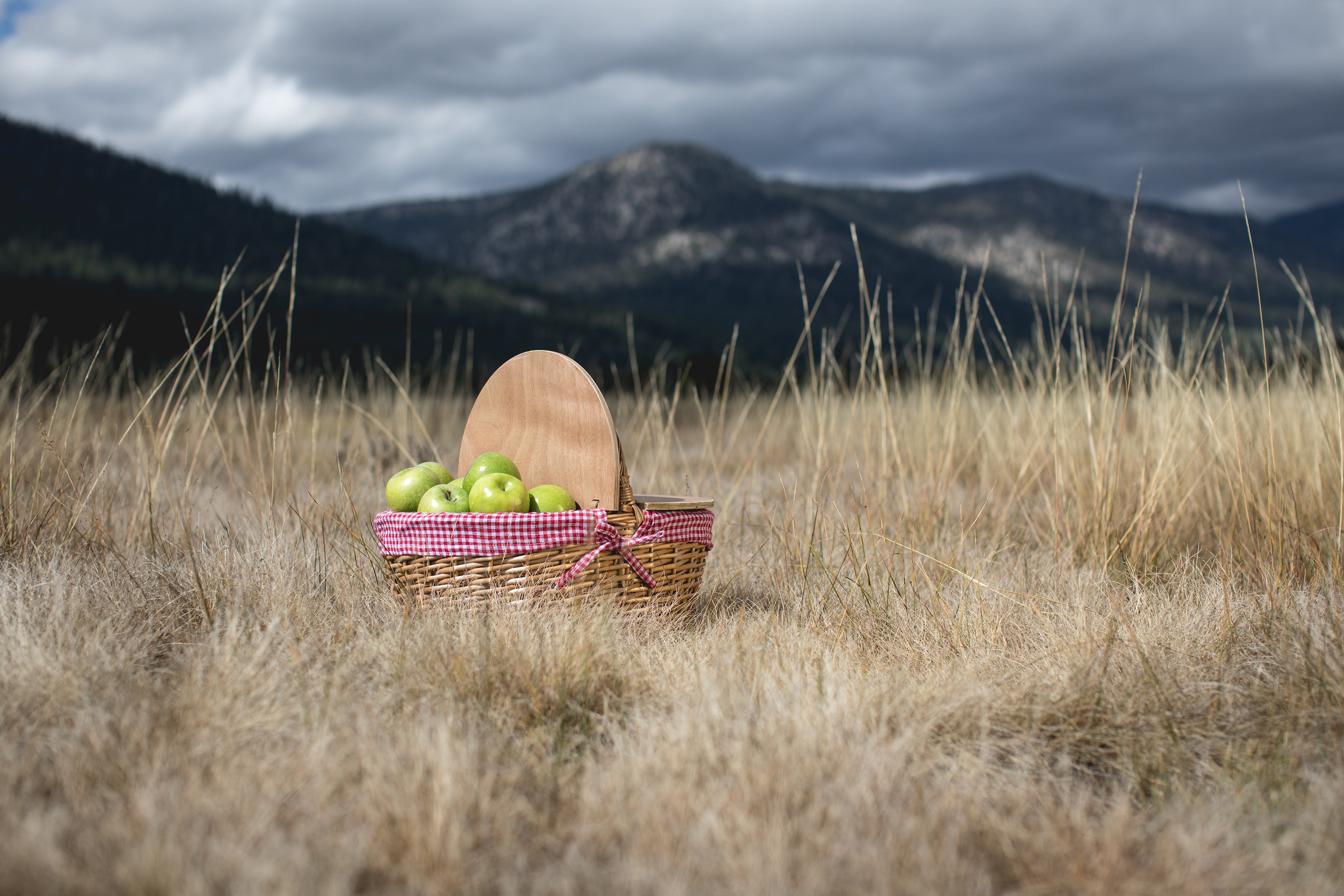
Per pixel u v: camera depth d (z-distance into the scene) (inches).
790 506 122.3
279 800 51.3
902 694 68.6
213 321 131.1
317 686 67.7
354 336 3097.9
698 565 96.0
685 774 55.2
